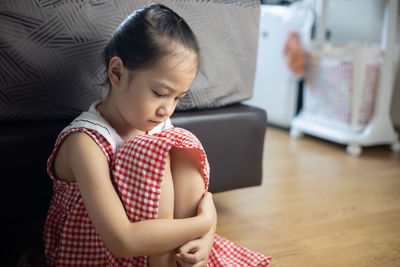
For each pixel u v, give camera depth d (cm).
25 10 78
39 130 82
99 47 85
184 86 67
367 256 96
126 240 63
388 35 184
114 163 70
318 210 123
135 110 68
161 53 64
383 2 232
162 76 65
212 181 106
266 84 230
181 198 73
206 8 100
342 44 205
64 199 73
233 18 105
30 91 82
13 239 95
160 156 67
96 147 68
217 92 105
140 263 68
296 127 214
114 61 68
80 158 66
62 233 70
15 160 80
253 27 110
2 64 78
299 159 176
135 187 67
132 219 67
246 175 112
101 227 63
